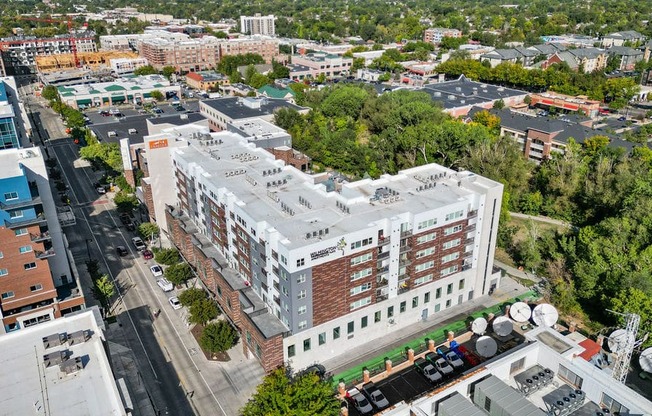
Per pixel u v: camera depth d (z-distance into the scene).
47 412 62.19
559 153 187.00
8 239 98.81
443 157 187.00
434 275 111.50
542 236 153.12
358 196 110.00
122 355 102.56
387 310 106.69
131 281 128.75
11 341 74.69
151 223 147.00
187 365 100.38
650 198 132.88
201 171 123.44
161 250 135.62
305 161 173.88
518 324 113.00
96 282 114.31
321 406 76.44
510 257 142.38
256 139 170.25
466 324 111.88
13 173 99.88
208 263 114.69
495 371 66.81
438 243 108.69
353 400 90.94
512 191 175.50
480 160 176.38
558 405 61.38
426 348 105.06
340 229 96.69
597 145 189.25
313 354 98.94
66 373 68.25
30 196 100.25
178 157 135.75
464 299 120.19
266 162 133.00
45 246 105.56
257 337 94.81
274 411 75.31
